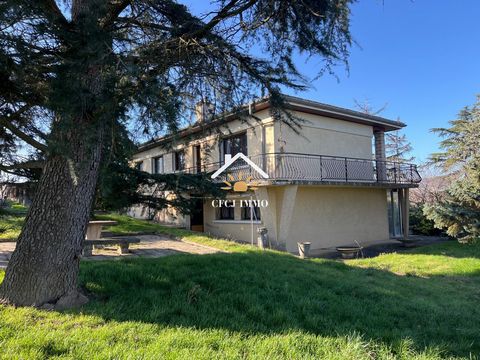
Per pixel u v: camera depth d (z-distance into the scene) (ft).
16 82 11.55
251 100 15.72
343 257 39.01
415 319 15.52
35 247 12.59
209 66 14.44
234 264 20.97
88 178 13.34
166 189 31.50
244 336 11.43
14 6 8.40
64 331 10.51
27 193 18.40
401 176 55.88
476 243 42.52
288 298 15.83
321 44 12.92
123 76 9.87
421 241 53.52
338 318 14.29
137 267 18.10
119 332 10.73
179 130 11.10
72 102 9.52
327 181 43.62
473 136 60.80
